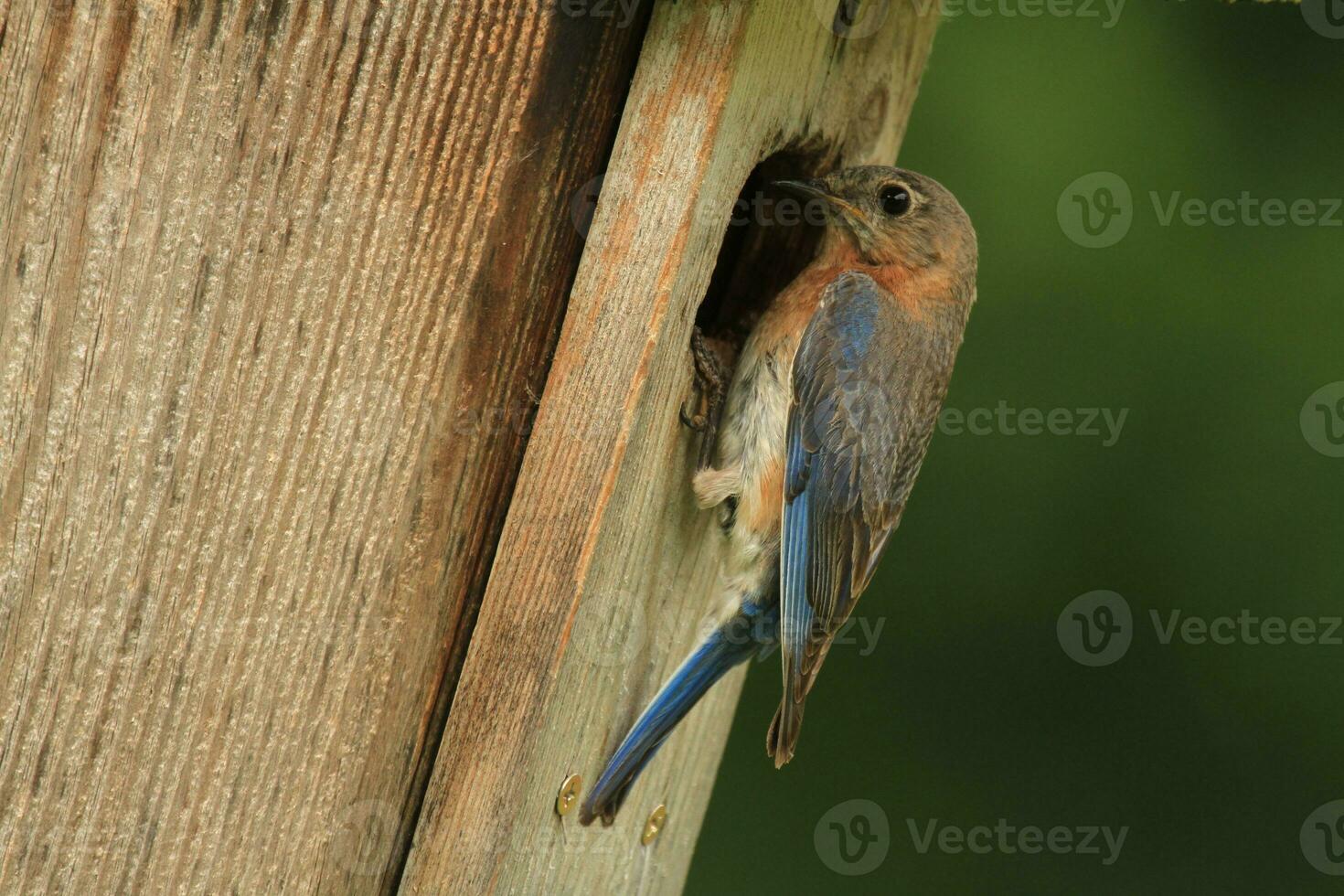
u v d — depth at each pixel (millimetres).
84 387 5230
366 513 5953
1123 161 11070
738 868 10945
